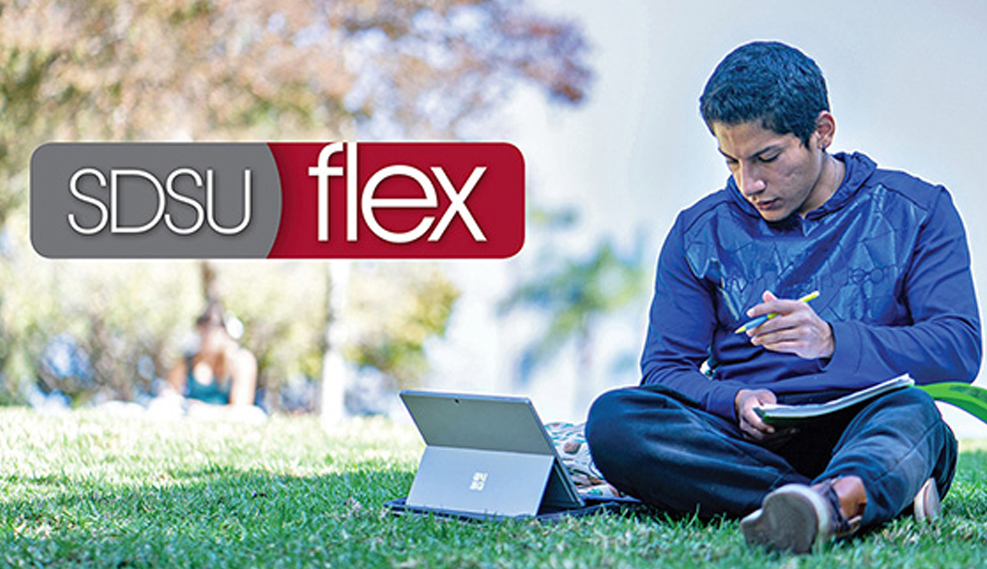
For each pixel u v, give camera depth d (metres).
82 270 15.61
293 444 5.91
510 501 3.01
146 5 14.72
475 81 16.42
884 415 2.68
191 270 16.05
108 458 5.05
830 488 2.46
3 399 15.85
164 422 6.86
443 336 21.56
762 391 2.93
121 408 8.89
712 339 3.24
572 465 3.48
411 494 3.18
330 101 15.62
